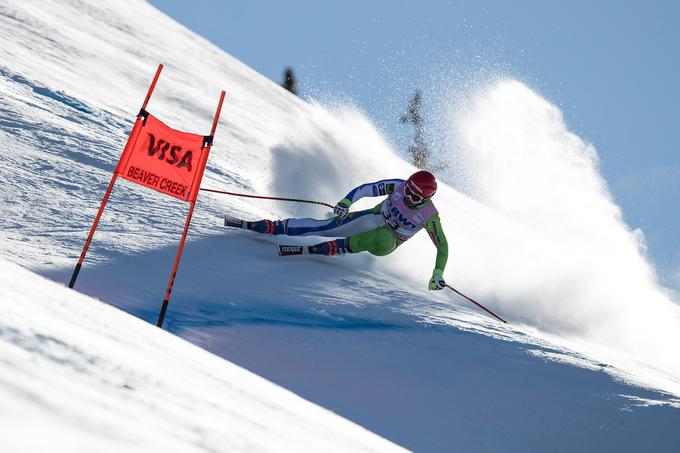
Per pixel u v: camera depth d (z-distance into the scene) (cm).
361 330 1842
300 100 7912
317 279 2222
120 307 1531
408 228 2380
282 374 1390
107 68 5144
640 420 1553
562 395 1659
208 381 538
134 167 1514
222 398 481
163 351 586
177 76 6116
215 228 2414
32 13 5647
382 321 1969
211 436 330
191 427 331
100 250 1872
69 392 279
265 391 696
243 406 498
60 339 379
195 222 2402
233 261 2130
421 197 2302
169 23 8731
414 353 1759
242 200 3066
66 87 3975
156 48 6806
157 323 1484
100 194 2392
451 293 2702
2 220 1934
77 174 2520
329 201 3731
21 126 2892
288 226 2441
